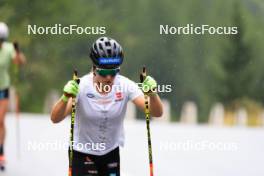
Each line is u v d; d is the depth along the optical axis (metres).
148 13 194.88
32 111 121.38
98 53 16.33
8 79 29.62
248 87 152.38
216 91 153.25
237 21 153.12
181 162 34.22
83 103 16.94
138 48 186.12
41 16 112.25
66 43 121.81
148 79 17.08
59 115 16.88
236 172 31.56
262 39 192.88
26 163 32.34
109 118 17.11
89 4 149.62
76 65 131.75
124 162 33.41
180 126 55.66
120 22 165.00
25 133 43.97
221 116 85.69
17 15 108.56
